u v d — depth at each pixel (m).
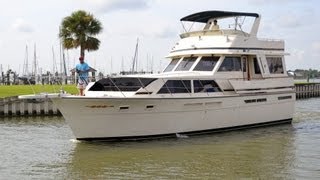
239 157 15.60
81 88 18.50
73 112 17.14
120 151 16.34
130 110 17.39
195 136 19.45
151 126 18.08
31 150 16.86
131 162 14.75
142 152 16.22
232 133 20.72
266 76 22.84
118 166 14.23
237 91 20.89
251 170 13.70
